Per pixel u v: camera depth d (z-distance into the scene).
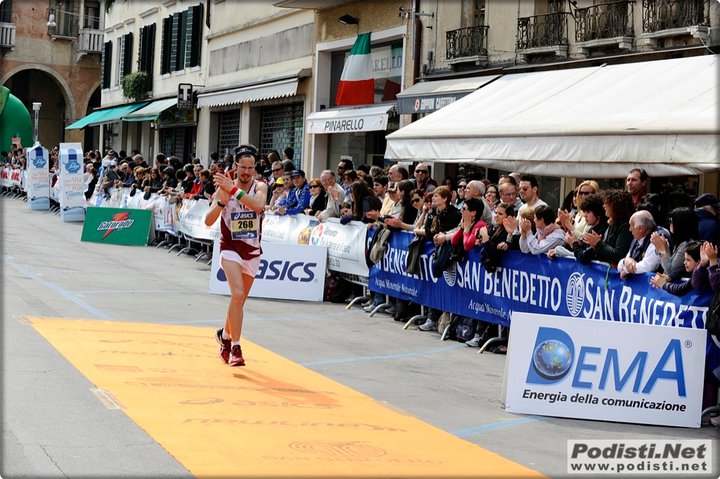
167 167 20.77
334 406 7.34
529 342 7.72
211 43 31.44
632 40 15.34
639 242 8.55
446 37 19.27
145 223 20.48
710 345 7.65
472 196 10.80
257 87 26.72
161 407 6.77
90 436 5.90
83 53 47.94
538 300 9.70
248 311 12.32
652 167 11.06
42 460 5.37
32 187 29.20
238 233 8.61
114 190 23.69
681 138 10.71
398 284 12.20
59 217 26.81
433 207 11.55
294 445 6.07
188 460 5.54
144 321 10.70
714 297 7.45
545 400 7.68
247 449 5.88
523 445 6.68
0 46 46.12
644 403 7.63
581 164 12.30
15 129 40.16
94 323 10.19
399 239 12.20
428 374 9.05
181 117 33.44
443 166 19.50
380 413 7.27
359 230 13.10
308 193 15.10
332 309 12.97
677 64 13.55
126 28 40.97
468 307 10.80
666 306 8.07
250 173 8.74
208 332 10.37
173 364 8.42
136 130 39.78
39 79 49.19
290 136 26.06
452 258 10.88
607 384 7.67
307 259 13.66
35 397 6.74
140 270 15.80
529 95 15.12
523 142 13.12
